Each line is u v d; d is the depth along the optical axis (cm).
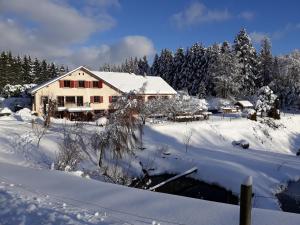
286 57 8756
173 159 2759
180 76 8769
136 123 2628
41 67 11331
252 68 7700
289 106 7688
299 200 2161
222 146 3669
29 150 2567
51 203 837
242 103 6538
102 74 5953
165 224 715
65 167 2039
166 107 4734
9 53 9425
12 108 5609
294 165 2817
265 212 797
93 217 738
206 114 5106
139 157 2752
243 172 2452
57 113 4797
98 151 2580
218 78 7244
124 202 863
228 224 716
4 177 1156
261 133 4597
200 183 2483
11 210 772
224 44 8662
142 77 6316
